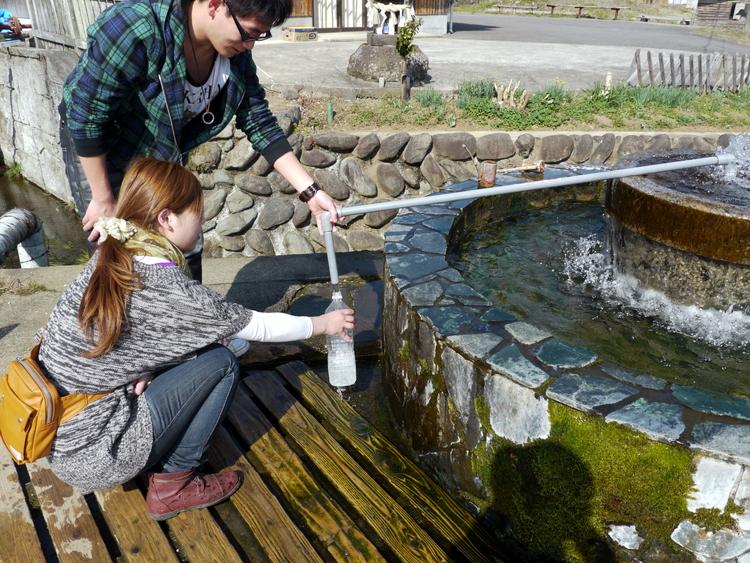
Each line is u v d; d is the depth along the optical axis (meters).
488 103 7.05
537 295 3.21
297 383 2.88
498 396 1.99
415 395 2.47
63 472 1.76
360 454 2.47
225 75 2.26
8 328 3.28
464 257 3.65
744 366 2.59
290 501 2.14
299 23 14.43
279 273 4.16
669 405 1.78
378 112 6.71
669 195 2.73
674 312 2.94
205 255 5.88
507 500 2.06
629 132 6.86
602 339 2.79
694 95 8.34
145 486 2.17
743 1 23.61
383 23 9.58
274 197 5.80
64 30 9.35
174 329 1.69
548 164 6.42
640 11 33.00
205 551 1.88
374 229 6.07
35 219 4.40
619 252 3.17
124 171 2.31
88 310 1.59
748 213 2.49
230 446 2.36
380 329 3.46
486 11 31.70
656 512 1.75
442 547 2.05
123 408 1.73
